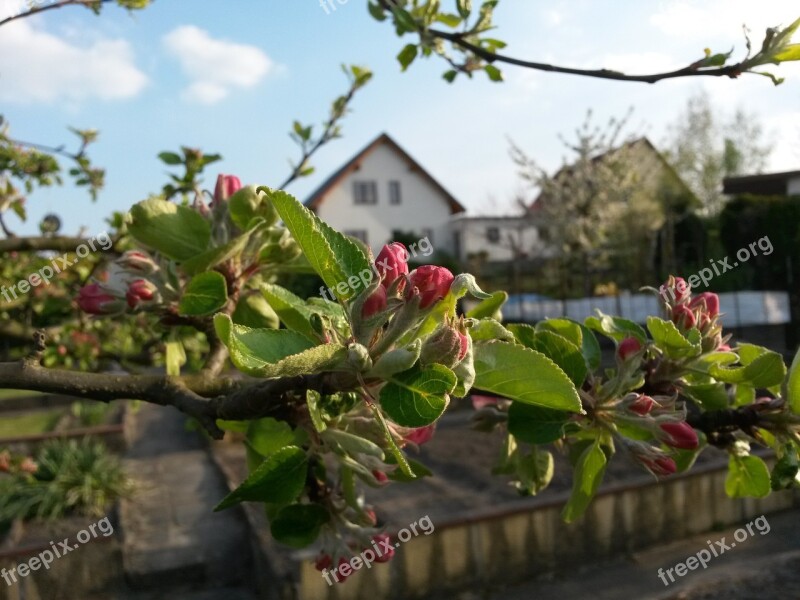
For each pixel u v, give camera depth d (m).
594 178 20.38
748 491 1.62
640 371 1.46
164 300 1.63
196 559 7.54
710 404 1.50
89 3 3.01
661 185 23.38
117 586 7.16
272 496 1.25
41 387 1.33
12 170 4.91
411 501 8.04
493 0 2.81
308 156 3.74
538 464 1.75
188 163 3.18
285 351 1.00
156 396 1.35
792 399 1.39
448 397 0.94
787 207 13.33
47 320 4.46
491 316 1.37
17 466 7.40
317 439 1.28
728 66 1.86
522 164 21.48
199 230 1.59
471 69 3.22
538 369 1.08
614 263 20.98
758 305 9.39
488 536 6.54
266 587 6.49
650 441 1.46
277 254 1.66
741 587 5.75
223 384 1.43
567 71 2.23
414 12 3.02
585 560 6.84
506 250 31.38
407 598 6.20
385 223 31.78
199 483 10.45
